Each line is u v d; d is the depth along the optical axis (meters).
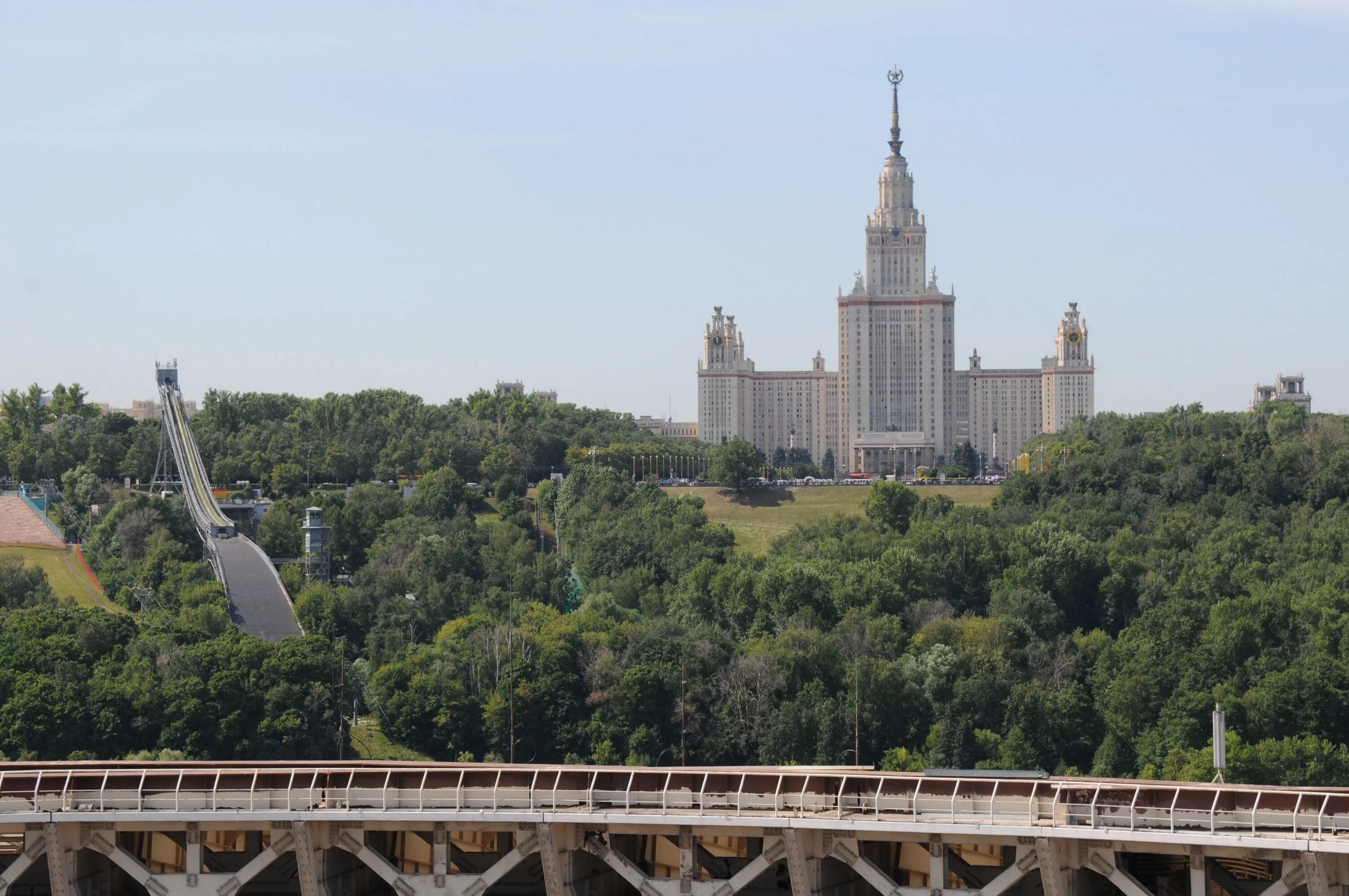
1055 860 162.38
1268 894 159.00
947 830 164.00
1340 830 155.12
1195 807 164.75
